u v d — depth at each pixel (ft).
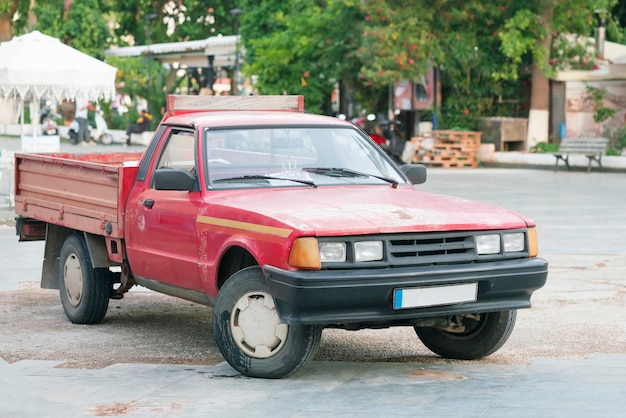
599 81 118.42
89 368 28.25
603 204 72.33
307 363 26.04
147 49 173.68
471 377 26.27
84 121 157.28
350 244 25.00
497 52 119.44
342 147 31.04
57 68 65.51
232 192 28.55
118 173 31.96
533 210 68.74
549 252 50.90
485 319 28.50
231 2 224.12
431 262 25.68
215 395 24.58
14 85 65.00
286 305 24.91
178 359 29.68
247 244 26.16
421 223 25.73
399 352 30.58
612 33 127.44
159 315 37.17
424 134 118.01
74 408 23.30
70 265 35.50
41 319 36.22
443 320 27.12
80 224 34.50
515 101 124.36
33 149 71.36
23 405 23.34
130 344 31.94
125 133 160.66
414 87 127.03
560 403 23.04
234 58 164.25
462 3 115.44
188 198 28.94
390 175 30.81
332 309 24.85
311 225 25.00
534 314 35.83
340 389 25.02
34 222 39.40
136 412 23.02
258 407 23.35
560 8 114.32
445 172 106.63
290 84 130.93
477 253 26.32
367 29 114.73
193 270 28.53
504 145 119.55
